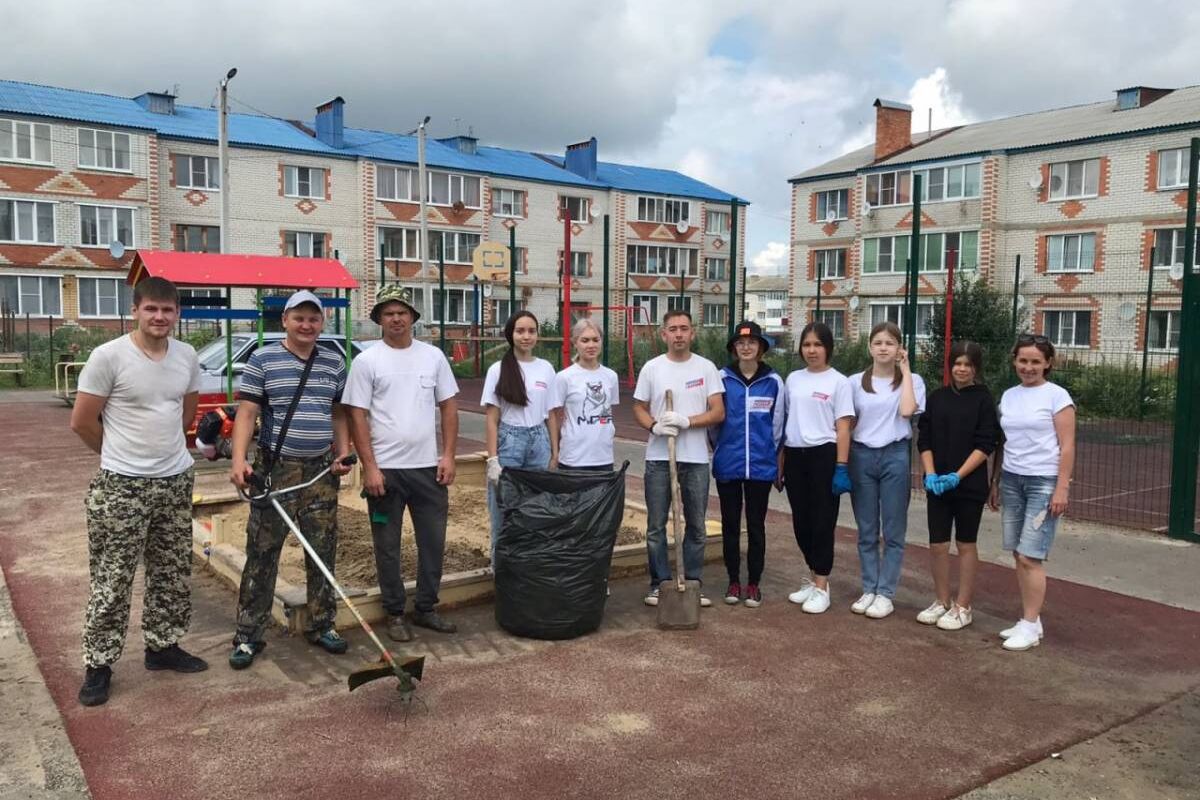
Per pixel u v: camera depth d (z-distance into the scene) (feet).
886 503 18.26
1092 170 102.47
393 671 13.37
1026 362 16.58
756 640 16.90
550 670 15.24
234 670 15.06
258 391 15.17
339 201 122.83
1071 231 104.01
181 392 14.37
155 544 14.47
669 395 18.24
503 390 17.98
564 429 18.70
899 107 124.47
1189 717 13.82
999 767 12.17
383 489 16.06
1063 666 15.79
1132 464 42.57
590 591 16.69
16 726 12.90
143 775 11.56
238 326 76.48
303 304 15.06
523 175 138.92
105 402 13.71
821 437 18.22
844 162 132.26
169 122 113.19
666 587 17.51
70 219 102.63
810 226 134.00
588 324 18.74
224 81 74.43
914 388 18.12
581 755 12.25
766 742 12.75
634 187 151.74
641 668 15.39
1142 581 20.98
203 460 36.40
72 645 16.16
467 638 16.74
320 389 15.42
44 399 65.67
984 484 17.46
